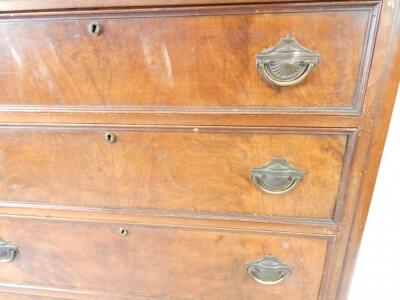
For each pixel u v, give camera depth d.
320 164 0.56
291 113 0.52
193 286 0.73
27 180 0.67
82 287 0.79
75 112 0.58
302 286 0.69
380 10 0.44
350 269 0.65
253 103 0.53
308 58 0.48
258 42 0.48
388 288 0.79
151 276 0.74
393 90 0.49
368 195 0.57
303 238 0.64
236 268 0.69
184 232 0.67
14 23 0.52
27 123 0.61
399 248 0.76
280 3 0.45
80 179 0.65
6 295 0.85
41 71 0.56
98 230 0.70
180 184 0.62
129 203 0.66
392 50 0.46
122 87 0.55
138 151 0.60
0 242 0.76
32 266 0.78
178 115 0.55
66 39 0.52
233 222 0.64
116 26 0.50
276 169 0.57
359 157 0.54
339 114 0.51
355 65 0.48
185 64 0.51
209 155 0.59
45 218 0.71
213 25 0.48
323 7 0.45
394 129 0.64
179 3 0.47
